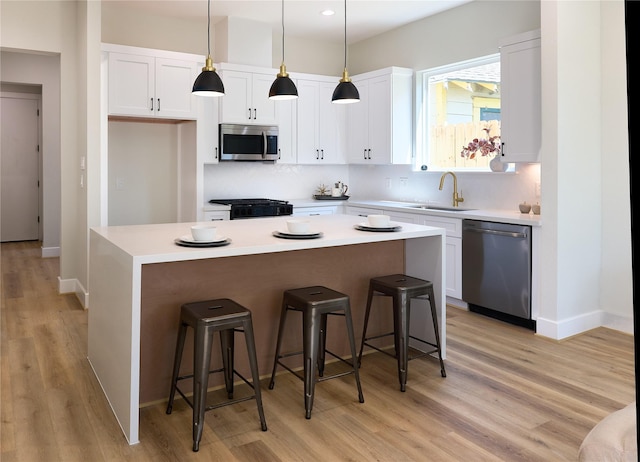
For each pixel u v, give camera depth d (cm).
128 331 231
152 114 484
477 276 425
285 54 601
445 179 528
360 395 270
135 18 512
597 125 388
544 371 312
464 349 352
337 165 655
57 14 469
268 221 372
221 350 284
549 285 373
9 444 227
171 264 270
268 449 225
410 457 218
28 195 843
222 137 521
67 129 486
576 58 370
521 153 399
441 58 521
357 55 635
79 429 242
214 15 523
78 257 493
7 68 683
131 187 534
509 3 453
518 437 234
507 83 406
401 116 549
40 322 411
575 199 376
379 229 315
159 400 271
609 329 396
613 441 112
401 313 288
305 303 259
